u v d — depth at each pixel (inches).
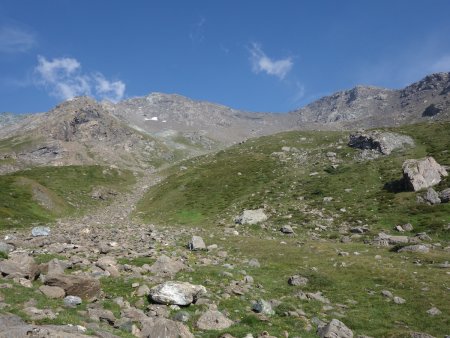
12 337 489.4
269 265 1478.8
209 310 823.1
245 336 718.5
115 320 712.4
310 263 1526.8
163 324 682.2
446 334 882.8
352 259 1573.6
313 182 3582.7
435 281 1246.3
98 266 1139.3
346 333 801.6
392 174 3346.5
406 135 4594.0
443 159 3447.3
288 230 2343.8
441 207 2393.0
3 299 703.7
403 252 1694.1
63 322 612.7
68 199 4315.9
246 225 2615.7
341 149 4749.0
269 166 4574.3
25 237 1881.2
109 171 7047.2
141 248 1599.4
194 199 3693.4
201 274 1185.4
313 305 1037.8
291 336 776.9
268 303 951.0
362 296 1144.2
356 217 2522.1
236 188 3882.9
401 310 1033.5
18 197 3294.8
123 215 3570.4
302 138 7357.3
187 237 2118.6
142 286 947.3
